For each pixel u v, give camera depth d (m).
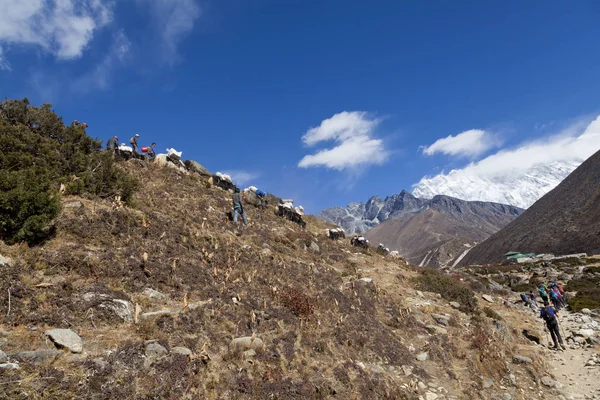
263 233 19.17
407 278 21.12
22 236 8.24
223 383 6.80
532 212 142.00
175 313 8.09
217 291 10.10
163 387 5.94
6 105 14.81
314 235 25.66
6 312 6.26
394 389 9.16
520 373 12.37
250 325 9.10
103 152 14.26
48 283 7.25
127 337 6.83
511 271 47.50
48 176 11.00
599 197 103.94
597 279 33.16
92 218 10.19
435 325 14.84
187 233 12.70
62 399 5.02
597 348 15.00
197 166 28.39
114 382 5.61
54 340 5.92
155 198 15.91
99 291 7.64
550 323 15.63
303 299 11.38
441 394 9.80
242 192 27.00
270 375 7.55
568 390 11.43
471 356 12.41
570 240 94.31
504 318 19.16
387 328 13.09
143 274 9.16
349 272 19.12
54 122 15.48
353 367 9.24
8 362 5.18
